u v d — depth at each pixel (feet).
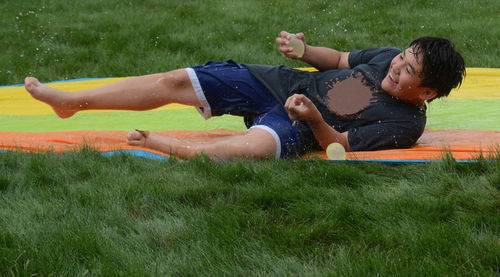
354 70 13.07
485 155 11.55
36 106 18.48
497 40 29.32
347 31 32.68
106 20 34.73
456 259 7.34
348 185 10.40
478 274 6.97
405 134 12.48
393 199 9.43
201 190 9.82
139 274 7.00
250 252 7.73
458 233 7.98
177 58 28.19
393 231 8.21
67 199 9.53
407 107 12.65
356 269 7.08
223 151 11.63
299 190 9.86
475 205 9.15
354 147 12.43
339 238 8.24
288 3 38.88
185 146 12.01
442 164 11.00
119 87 12.71
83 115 17.49
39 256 7.39
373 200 9.47
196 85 12.78
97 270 7.11
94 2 39.32
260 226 8.52
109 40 30.94
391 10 36.42
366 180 10.50
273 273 7.18
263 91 13.05
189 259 7.51
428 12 35.78
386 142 12.42
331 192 9.77
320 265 7.43
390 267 7.09
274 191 9.79
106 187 10.03
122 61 28.02
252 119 13.51
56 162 11.46
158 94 12.76
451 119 16.19
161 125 16.35
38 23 34.30
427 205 9.08
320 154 12.62
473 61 26.35
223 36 31.32
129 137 12.14
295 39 13.67
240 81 12.93
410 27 32.71
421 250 7.64
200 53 28.81
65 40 31.37
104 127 16.10
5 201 9.53
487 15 34.99
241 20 34.42
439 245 7.66
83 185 10.25
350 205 9.05
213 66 13.15
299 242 8.00
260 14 35.83
